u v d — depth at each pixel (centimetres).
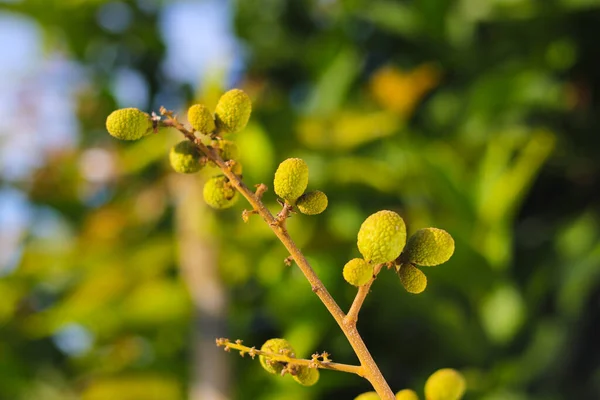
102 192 79
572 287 71
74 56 85
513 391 68
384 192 71
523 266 78
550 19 82
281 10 94
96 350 76
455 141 78
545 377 71
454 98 85
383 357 72
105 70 87
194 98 72
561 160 84
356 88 88
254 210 36
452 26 84
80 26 85
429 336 72
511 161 80
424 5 83
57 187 79
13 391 77
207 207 64
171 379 72
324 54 85
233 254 66
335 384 67
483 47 85
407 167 70
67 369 79
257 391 68
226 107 37
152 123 37
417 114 86
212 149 37
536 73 80
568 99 82
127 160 71
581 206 85
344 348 69
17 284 77
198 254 65
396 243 35
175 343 74
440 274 67
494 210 69
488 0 83
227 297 65
